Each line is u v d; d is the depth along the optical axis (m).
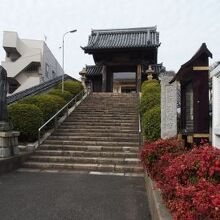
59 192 7.05
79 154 11.09
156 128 9.95
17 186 7.60
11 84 36.78
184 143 7.27
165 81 8.56
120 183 8.09
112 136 12.98
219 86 6.85
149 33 28.45
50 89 19.97
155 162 6.25
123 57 26.98
